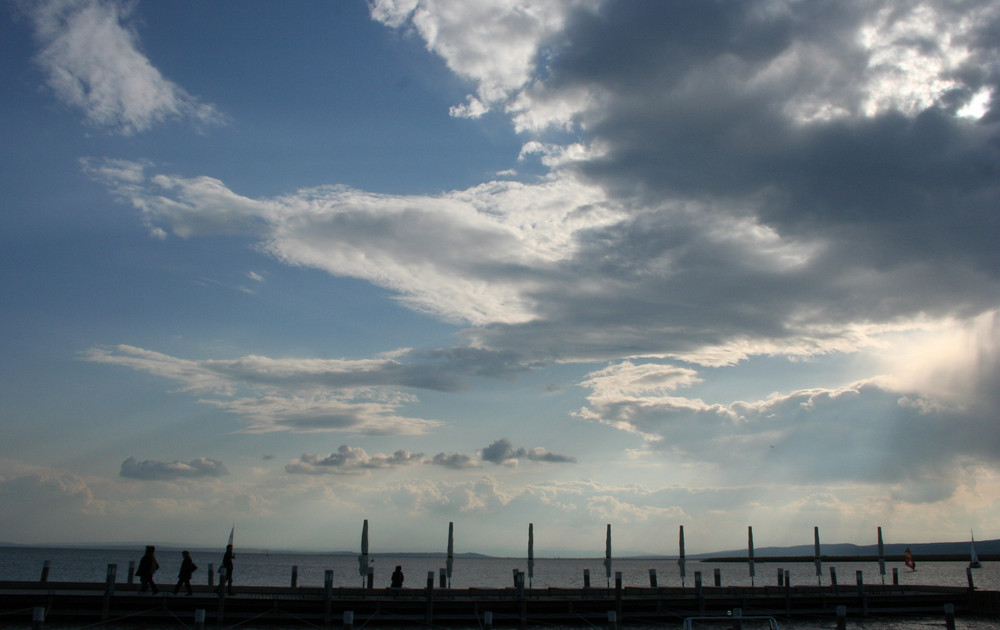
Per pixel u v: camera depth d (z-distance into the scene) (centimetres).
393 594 3888
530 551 5384
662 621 4166
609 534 5597
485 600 3819
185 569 3450
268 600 3475
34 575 8906
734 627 2838
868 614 4556
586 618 3994
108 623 3344
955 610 4784
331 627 3506
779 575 5022
